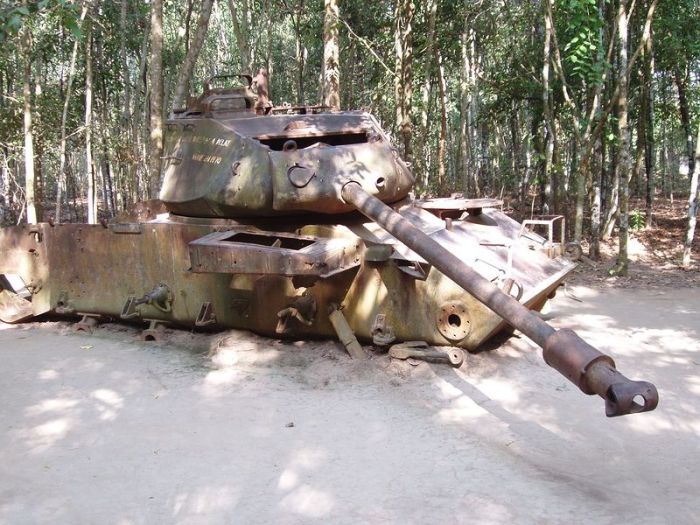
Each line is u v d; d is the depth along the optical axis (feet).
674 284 42.29
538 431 19.93
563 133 63.98
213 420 21.17
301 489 16.90
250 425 20.74
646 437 19.52
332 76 41.22
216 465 18.28
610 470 17.62
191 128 29.30
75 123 66.74
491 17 63.31
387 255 24.30
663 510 15.62
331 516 15.67
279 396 22.94
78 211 92.89
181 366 26.32
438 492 16.60
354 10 65.21
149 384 24.52
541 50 60.70
